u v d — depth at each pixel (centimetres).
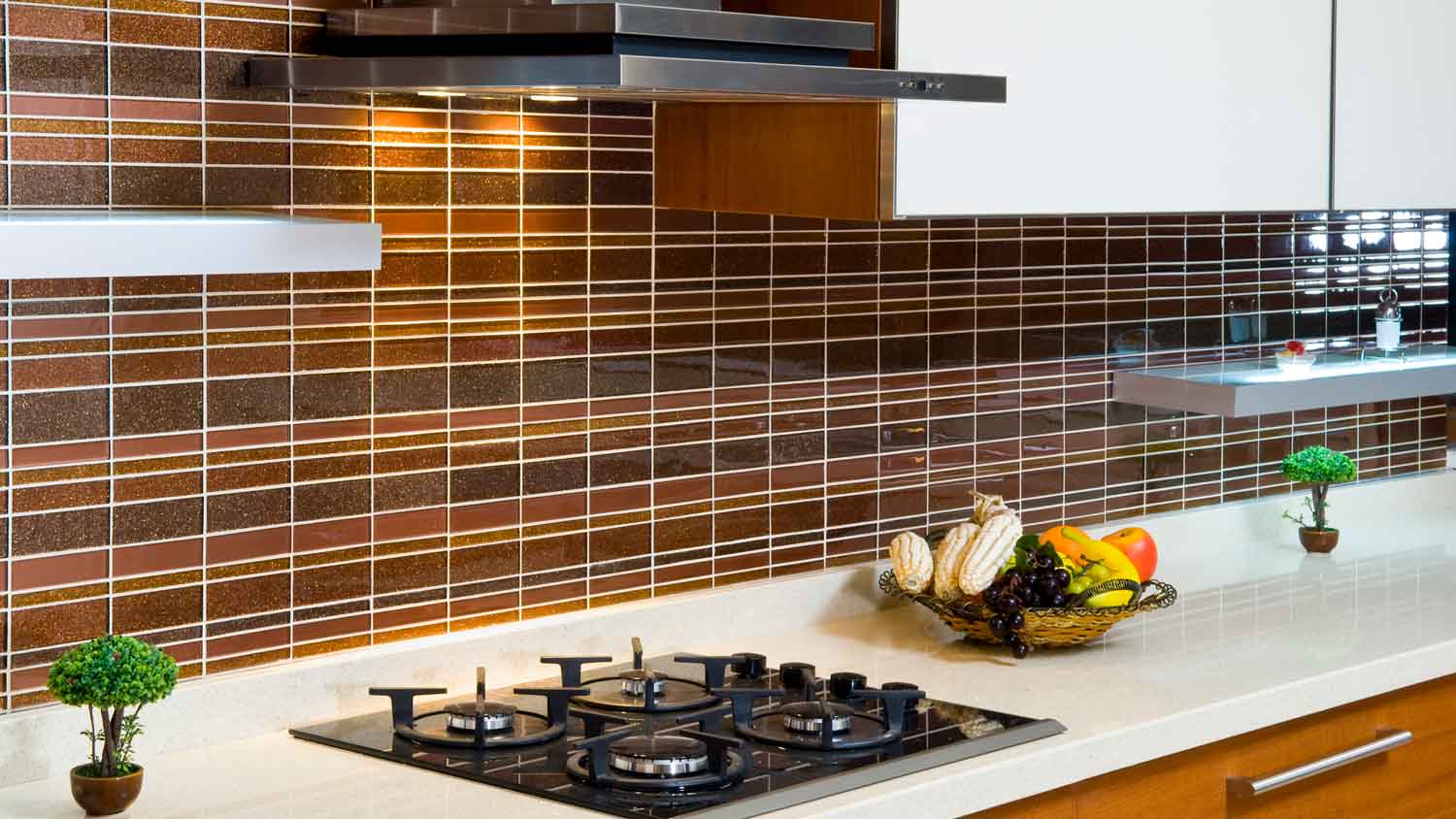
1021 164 208
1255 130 236
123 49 174
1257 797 208
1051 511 274
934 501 257
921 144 196
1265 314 302
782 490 238
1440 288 335
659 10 158
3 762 169
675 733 181
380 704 198
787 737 183
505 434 208
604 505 219
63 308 171
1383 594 258
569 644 215
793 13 206
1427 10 259
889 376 249
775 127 204
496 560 209
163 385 179
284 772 175
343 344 193
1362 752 218
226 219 137
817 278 238
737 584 235
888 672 215
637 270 219
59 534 173
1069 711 196
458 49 171
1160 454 290
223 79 181
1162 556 288
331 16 186
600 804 161
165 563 181
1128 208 221
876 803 165
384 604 200
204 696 183
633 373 220
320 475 193
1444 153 266
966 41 200
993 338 262
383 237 195
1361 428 325
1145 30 220
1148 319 283
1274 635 233
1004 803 177
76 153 171
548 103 208
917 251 250
